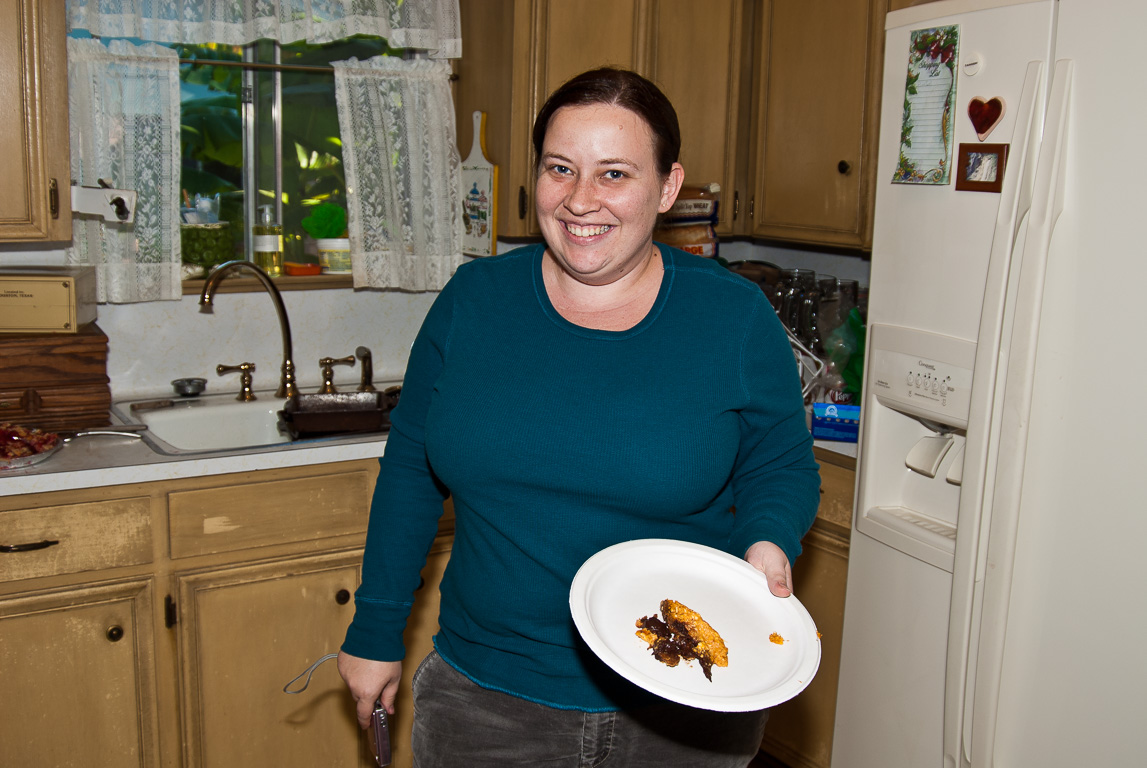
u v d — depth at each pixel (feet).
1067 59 4.85
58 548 5.90
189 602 6.34
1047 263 4.99
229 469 6.29
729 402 3.79
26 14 6.00
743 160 8.82
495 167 7.89
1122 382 4.77
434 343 4.19
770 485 4.07
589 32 7.72
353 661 4.29
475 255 8.30
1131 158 4.64
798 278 8.27
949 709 5.66
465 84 8.30
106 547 6.04
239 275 7.91
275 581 6.59
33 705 6.00
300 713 6.84
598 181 3.61
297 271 8.10
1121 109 4.66
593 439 3.70
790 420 4.09
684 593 3.67
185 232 7.61
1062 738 5.24
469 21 8.15
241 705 6.64
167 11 6.92
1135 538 4.80
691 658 3.37
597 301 3.89
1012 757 5.50
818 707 7.32
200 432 7.52
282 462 6.45
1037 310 4.99
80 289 6.74
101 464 5.98
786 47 8.18
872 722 6.35
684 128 8.34
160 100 7.07
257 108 7.88
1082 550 5.02
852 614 6.43
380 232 8.07
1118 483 4.83
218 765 6.64
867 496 6.24
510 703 3.94
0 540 5.74
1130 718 4.93
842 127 7.68
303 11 7.20
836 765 6.70
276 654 6.70
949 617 5.66
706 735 3.93
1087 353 4.89
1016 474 5.17
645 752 3.92
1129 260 4.68
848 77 7.58
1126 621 4.89
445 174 8.14
